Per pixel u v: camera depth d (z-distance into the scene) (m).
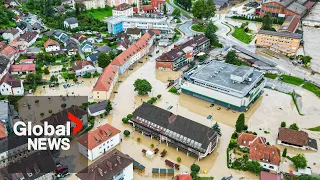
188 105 184.50
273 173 130.88
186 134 142.12
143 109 157.12
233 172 133.88
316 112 179.00
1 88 185.12
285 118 173.12
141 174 132.38
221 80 185.00
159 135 149.00
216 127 154.62
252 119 171.50
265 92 199.12
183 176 118.31
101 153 141.12
